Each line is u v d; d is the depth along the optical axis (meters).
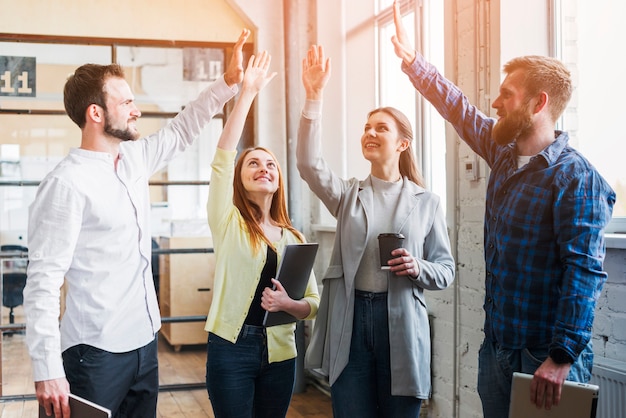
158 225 5.46
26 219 5.17
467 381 3.59
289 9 5.55
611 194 2.06
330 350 2.62
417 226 2.70
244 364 2.60
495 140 2.21
